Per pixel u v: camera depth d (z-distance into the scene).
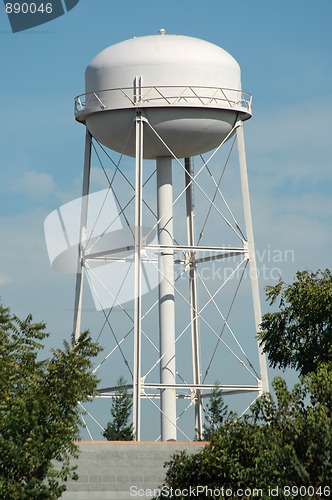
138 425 89.56
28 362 66.81
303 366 81.38
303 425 59.56
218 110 92.38
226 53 95.31
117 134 92.94
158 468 75.56
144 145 94.31
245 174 95.00
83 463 74.69
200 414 99.94
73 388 64.06
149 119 91.88
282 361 82.69
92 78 93.50
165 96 91.50
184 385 92.38
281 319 82.50
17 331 68.12
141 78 91.69
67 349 65.69
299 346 81.38
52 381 64.12
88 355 66.31
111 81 92.38
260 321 93.12
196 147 94.75
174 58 91.81
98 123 93.19
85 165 96.12
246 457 60.19
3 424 60.75
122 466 75.38
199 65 92.12
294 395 61.69
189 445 78.31
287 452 58.38
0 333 67.19
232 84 93.56
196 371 101.00
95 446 76.56
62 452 64.06
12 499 59.06
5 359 65.88
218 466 59.75
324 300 80.38
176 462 62.50
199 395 99.50
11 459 59.88
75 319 93.50
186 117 91.62
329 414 61.06
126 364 93.75
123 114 91.81
